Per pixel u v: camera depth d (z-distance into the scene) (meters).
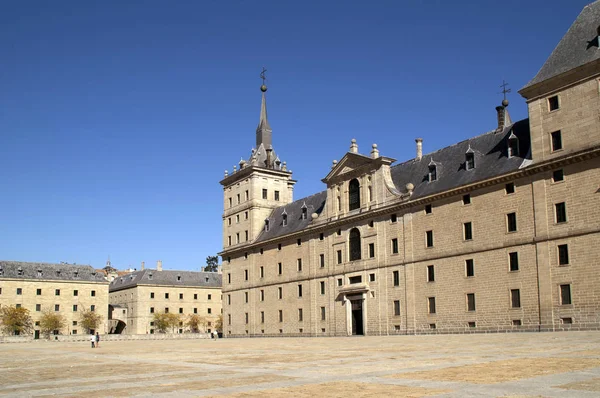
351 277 77.31
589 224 49.91
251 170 102.69
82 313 138.25
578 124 51.31
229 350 43.00
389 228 71.38
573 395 14.16
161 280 158.62
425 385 16.91
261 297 97.00
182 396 16.42
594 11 54.12
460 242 61.78
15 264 136.50
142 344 68.69
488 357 25.44
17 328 128.25
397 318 68.75
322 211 84.62
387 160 73.25
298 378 20.02
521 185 56.12
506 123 72.56
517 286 55.34
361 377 19.59
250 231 101.38
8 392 19.02
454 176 65.00
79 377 23.56
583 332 45.91
